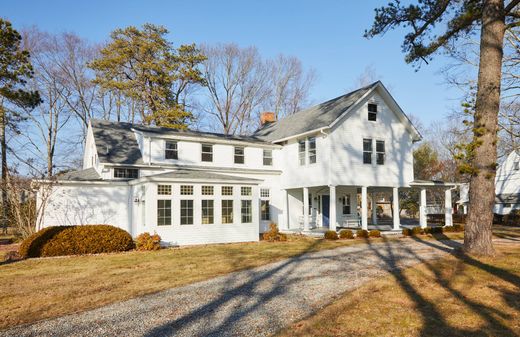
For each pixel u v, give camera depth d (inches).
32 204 737.6
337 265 431.5
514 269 369.4
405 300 276.8
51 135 1334.9
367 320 235.0
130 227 764.0
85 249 565.3
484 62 454.3
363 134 838.5
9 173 738.2
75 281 370.6
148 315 256.8
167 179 663.8
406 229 802.8
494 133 448.5
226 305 277.1
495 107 448.1
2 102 950.4
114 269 433.1
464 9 497.0
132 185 756.0
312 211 988.6
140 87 1344.7
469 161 464.4
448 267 390.0
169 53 1354.6
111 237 591.2
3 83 622.2
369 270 394.6
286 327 226.2
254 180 754.2
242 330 223.3
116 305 282.8
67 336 220.7
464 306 259.9
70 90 1375.5
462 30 533.6
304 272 395.2
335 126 800.9
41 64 1298.0
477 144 443.8
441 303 267.7
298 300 285.1
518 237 711.7
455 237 741.3
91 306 281.3
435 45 525.7
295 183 901.2
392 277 353.4
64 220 715.4
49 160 1317.7
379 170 852.0
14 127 769.6
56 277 392.5
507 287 307.0
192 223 683.4
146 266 449.7
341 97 940.0
